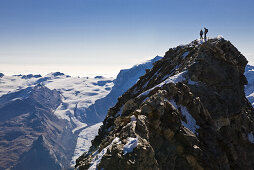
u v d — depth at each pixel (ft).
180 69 194.80
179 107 132.26
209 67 170.71
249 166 152.87
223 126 152.56
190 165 110.93
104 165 86.79
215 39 184.65
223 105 156.97
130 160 83.15
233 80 172.65
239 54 193.88
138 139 90.38
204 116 137.49
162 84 162.30
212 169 112.78
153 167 85.87
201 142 123.13
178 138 114.21
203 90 161.27
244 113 176.04
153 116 112.47
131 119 115.44
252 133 171.53
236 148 155.02
